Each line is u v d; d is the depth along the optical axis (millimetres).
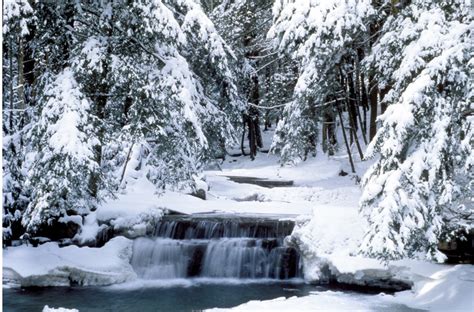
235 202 18109
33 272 11727
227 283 12844
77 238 13367
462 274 10102
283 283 12719
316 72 15883
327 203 18781
